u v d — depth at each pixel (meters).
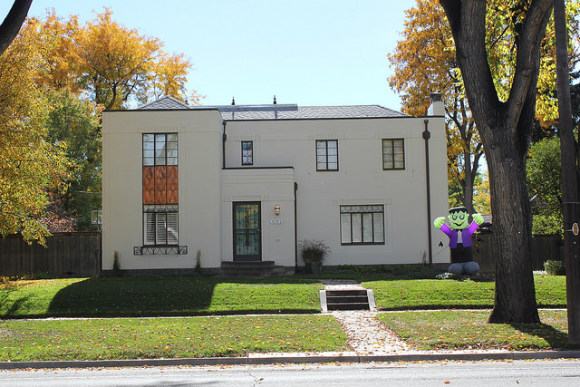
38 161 19.69
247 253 22.52
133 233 21.88
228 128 23.95
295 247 23.44
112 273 21.61
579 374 8.52
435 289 16.89
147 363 9.98
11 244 24.09
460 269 19.83
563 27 10.84
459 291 16.64
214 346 10.69
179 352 10.32
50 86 34.09
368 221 23.95
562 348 10.23
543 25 11.89
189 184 22.02
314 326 12.78
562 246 25.52
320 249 23.38
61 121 30.47
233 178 22.59
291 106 27.25
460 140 33.03
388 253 23.72
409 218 23.84
